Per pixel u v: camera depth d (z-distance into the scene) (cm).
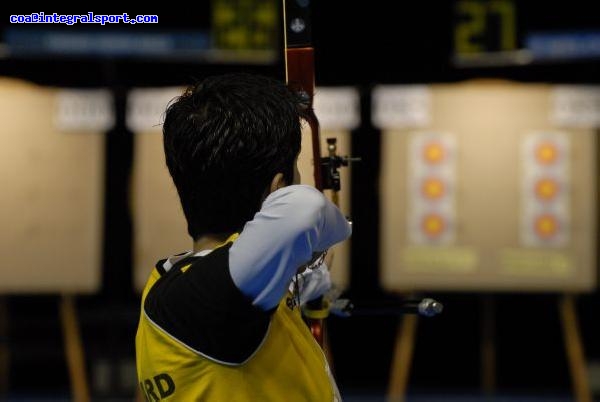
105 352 1562
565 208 1557
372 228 1641
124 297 1619
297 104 294
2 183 1590
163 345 281
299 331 292
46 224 1593
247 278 262
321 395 289
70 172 1588
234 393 272
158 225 1587
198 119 280
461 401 1556
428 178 1580
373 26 1597
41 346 1617
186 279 277
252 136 277
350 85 1614
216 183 281
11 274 1593
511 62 1506
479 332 1698
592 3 1480
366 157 1627
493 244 1571
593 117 1538
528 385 1697
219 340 269
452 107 1567
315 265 329
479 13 1506
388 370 1705
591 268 1549
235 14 1511
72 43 1523
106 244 1612
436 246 1584
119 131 1590
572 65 1573
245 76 294
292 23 394
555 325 1689
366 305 408
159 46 1526
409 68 1602
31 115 1582
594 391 1597
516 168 1562
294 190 265
